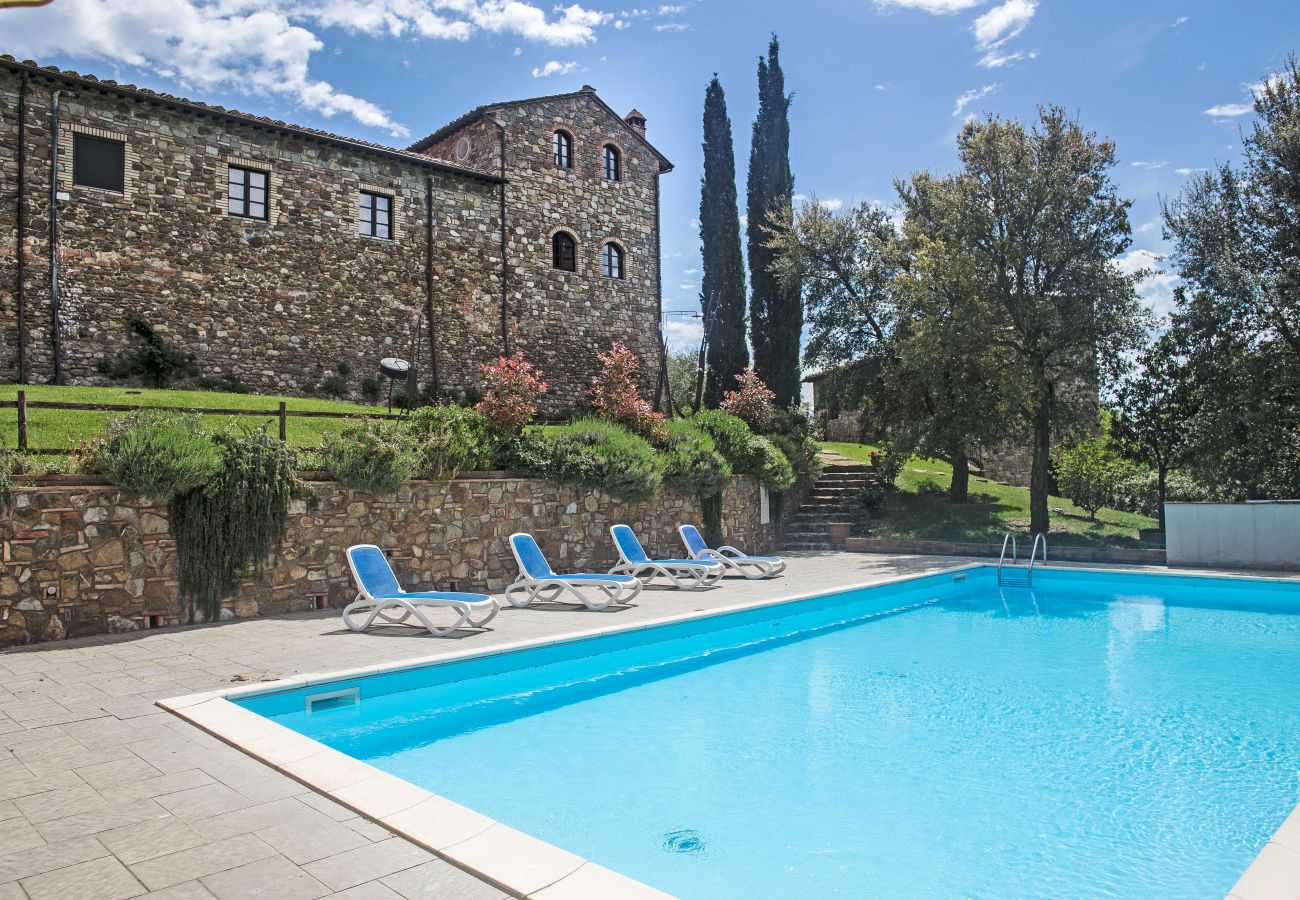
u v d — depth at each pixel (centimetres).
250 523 915
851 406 2112
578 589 1022
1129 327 1605
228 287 1697
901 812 449
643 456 1350
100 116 1549
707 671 802
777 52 2481
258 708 587
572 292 2309
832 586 1176
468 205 2103
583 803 462
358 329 1888
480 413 1243
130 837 331
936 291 1667
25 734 481
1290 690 714
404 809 354
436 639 788
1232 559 1358
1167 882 367
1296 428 1551
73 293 1512
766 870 379
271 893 282
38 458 845
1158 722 619
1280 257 1500
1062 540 1669
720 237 2556
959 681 755
